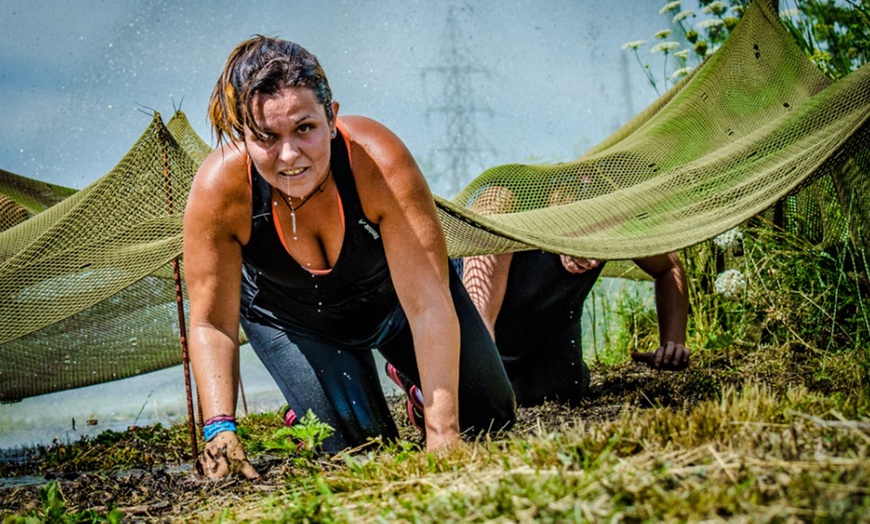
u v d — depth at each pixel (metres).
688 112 5.13
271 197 3.15
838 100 4.21
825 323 5.39
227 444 3.22
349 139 3.12
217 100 2.97
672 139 5.03
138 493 3.31
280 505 2.67
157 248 3.88
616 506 1.96
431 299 3.21
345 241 3.24
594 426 2.53
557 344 4.80
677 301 5.04
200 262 3.23
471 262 4.61
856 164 4.29
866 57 6.03
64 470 4.50
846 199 4.42
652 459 2.23
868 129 3.79
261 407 6.37
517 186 4.86
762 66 5.14
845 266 5.38
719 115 5.10
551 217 4.39
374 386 3.83
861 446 2.08
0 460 5.03
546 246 3.78
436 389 3.15
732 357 5.49
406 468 2.61
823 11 6.12
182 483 3.28
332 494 2.49
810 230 5.64
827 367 4.48
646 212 4.33
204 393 3.26
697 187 4.34
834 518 1.73
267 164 2.87
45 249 3.87
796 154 4.09
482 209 4.82
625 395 4.79
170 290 5.20
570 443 2.41
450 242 4.26
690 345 6.02
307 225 3.20
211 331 3.30
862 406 2.62
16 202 5.53
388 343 3.84
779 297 5.58
